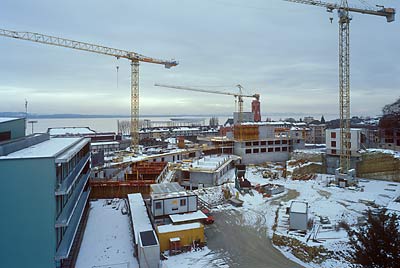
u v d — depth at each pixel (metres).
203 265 31.50
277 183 66.44
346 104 72.62
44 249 25.22
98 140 125.19
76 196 33.94
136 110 120.62
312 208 47.91
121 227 41.06
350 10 75.88
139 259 30.84
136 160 71.81
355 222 40.72
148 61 122.56
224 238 38.03
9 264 24.81
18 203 24.92
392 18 79.00
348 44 72.06
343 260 31.44
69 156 27.30
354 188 61.06
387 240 25.48
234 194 55.69
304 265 31.67
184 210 41.22
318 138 146.38
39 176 25.22
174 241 34.41
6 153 27.73
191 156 89.00
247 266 31.34
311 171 75.88
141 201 47.16
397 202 44.09
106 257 32.66
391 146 93.12
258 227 41.50
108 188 55.78
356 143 73.25
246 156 89.69
